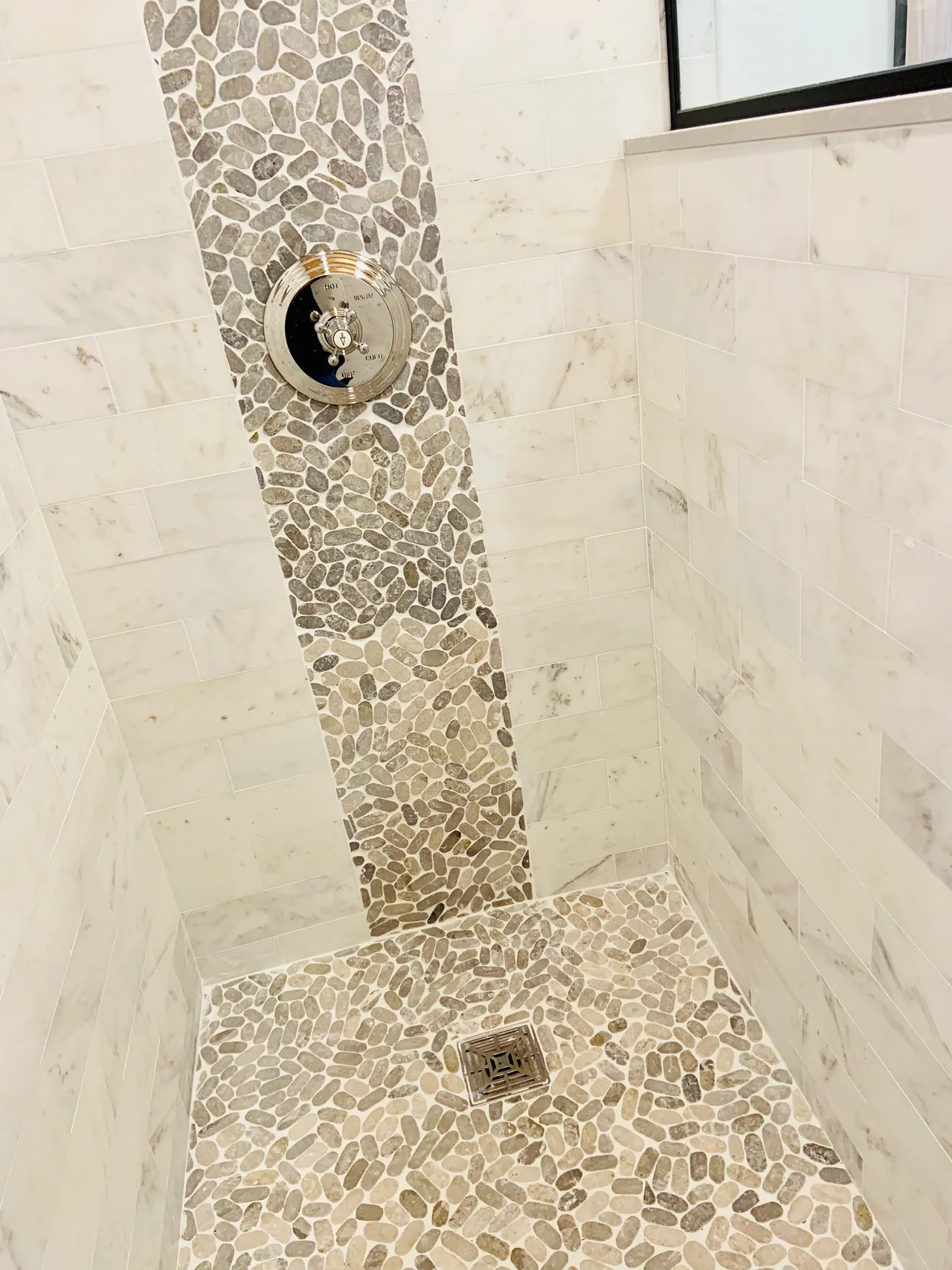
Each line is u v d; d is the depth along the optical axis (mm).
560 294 1822
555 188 1741
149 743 2025
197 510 1858
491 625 2082
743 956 1979
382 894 2293
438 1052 1998
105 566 1862
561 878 2375
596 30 1639
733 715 1766
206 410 1788
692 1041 1931
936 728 1116
